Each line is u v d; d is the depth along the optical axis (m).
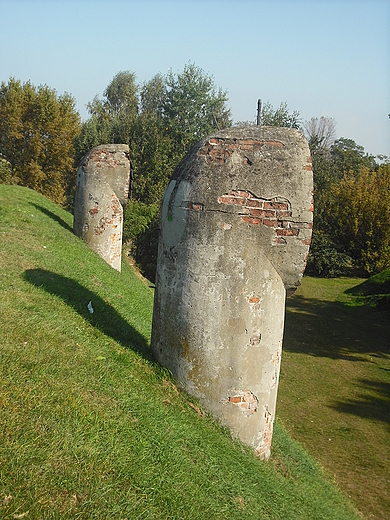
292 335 16.19
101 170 11.16
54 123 29.22
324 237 28.20
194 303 4.84
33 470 2.72
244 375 4.85
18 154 29.88
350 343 15.65
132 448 3.44
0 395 3.25
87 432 3.31
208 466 3.93
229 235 4.70
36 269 6.91
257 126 4.98
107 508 2.73
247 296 4.76
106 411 3.72
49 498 2.59
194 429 4.40
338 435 9.02
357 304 20.69
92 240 11.34
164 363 5.13
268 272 4.79
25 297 5.50
